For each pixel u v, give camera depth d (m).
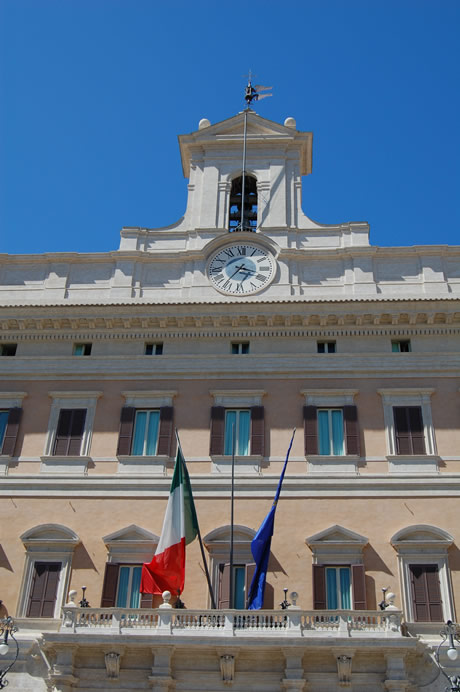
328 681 24.42
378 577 27.52
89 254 34.97
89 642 24.61
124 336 32.94
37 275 34.91
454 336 32.03
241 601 27.42
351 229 35.00
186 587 27.72
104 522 29.14
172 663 24.78
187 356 32.19
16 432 31.12
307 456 29.84
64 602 27.73
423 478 29.20
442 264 33.84
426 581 27.41
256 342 32.44
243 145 37.69
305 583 27.58
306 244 34.88
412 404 30.80
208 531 28.80
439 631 26.33
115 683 24.73
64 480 29.95
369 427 30.42
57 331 33.22
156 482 29.70
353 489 29.17
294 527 28.62
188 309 32.47
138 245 35.44
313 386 31.34
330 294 33.28
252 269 34.09
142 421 31.34
